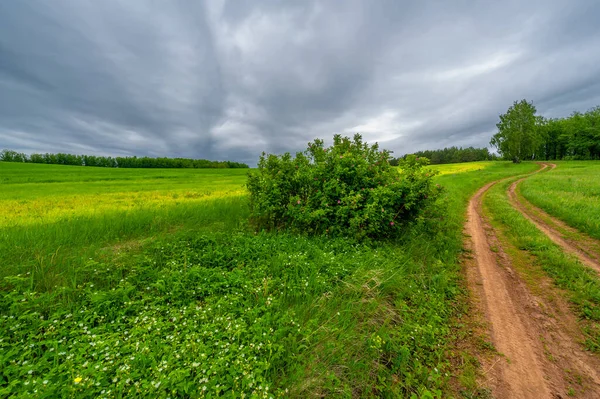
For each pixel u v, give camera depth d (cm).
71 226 727
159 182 3434
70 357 264
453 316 388
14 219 1000
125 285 420
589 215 897
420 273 507
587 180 1902
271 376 255
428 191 689
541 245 658
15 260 504
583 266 537
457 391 262
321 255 526
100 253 553
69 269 466
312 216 650
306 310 356
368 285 421
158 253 559
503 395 258
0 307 362
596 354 308
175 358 262
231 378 241
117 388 228
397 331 334
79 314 346
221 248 587
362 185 702
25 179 3616
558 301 421
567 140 6297
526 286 477
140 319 339
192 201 1491
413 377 270
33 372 253
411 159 784
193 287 421
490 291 462
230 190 2295
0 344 274
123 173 5122
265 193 748
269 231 752
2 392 222
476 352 315
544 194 1416
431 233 743
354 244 621
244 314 350
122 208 1270
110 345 283
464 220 1007
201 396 226
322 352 280
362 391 253
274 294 404
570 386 266
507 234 811
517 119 5306
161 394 224
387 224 650
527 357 307
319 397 237
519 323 371
